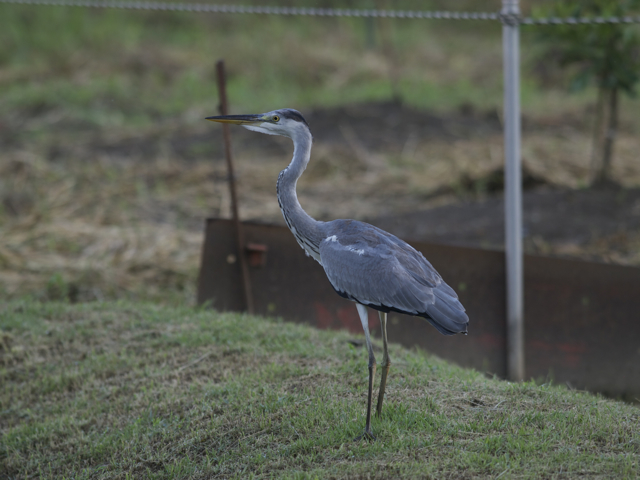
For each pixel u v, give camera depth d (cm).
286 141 2169
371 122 2317
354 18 3566
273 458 680
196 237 1508
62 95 2550
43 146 2114
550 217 1524
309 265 1155
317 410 750
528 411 721
